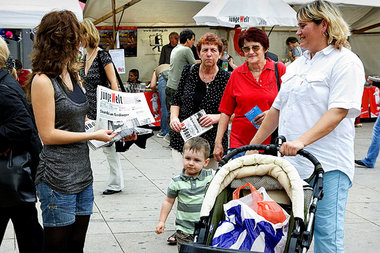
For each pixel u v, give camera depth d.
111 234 5.44
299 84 3.61
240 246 2.95
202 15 9.38
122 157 9.11
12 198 3.76
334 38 3.47
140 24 13.36
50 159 3.52
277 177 3.26
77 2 8.63
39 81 3.38
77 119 3.58
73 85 3.63
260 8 9.22
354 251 5.16
